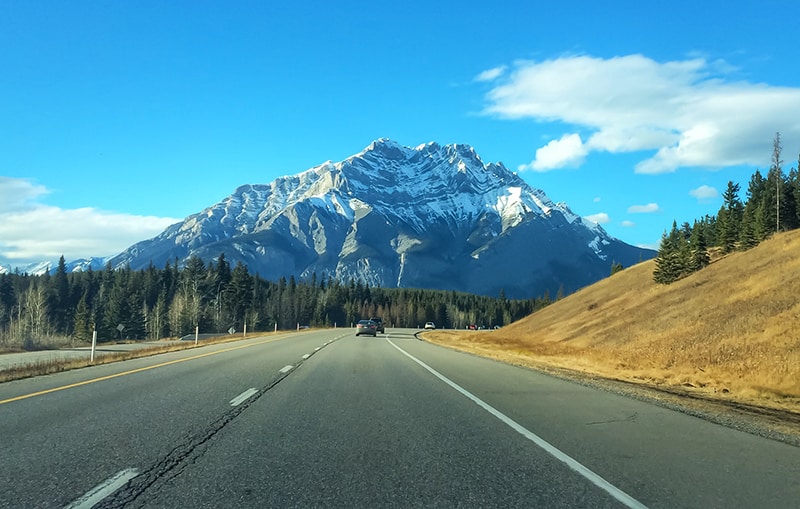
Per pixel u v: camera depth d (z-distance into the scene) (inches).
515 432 353.1
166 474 248.5
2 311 4256.9
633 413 436.1
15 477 240.5
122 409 412.5
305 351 1155.3
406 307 7377.0
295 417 395.2
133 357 976.9
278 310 5713.6
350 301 7495.1
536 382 652.1
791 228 3572.8
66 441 308.5
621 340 1923.0
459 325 7760.8
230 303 4672.7
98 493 220.7
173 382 581.3
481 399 500.1
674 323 1823.3
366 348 1328.7
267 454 288.2
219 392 512.4
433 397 509.7
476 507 211.6
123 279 5462.6
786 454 305.0
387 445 312.7
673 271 2940.5
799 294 1411.2
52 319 4992.6
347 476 250.1
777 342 1075.9
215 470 256.7
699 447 318.7
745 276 2006.6
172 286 5565.9
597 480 248.1
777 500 223.1
